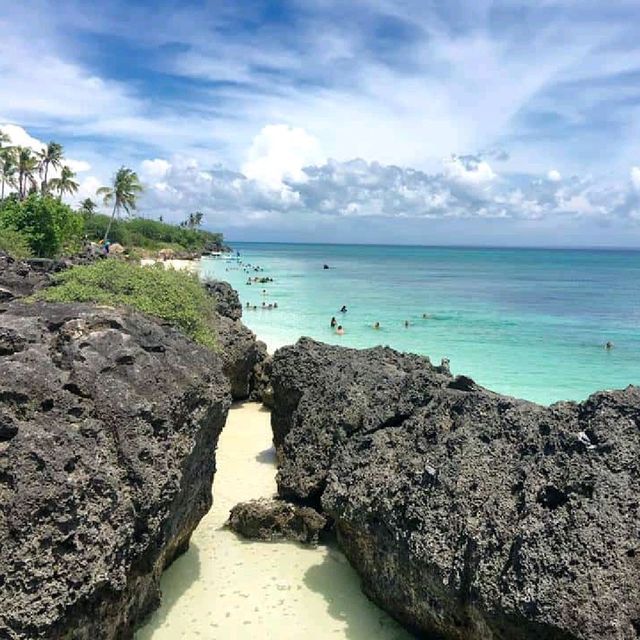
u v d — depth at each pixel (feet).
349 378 40.04
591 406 27.78
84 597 20.52
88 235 300.40
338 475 32.09
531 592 21.01
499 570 22.41
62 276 52.54
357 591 30.22
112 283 50.29
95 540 21.34
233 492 41.11
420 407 34.06
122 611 23.81
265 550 33.78
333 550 34.09
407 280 277.64
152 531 24.22
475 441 27.94
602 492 23.06
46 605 19.44
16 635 18.71
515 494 24.81
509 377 89.97
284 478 38.09
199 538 34.71
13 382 23.57
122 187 267.18
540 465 25.07
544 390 83.25
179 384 28.55
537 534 22.15
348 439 35.65
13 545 19.42
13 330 27.48
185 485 28.91
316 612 28.35
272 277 279.28
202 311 59.16
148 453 24.59
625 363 99.25
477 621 23.08
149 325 32.01
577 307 172.96
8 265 65.98
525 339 119.85
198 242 483.51
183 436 27.96
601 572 20.93
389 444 31.89
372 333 123.54
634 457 24.43
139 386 26.55
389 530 27.58
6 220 153.07
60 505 20.48
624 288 239.71
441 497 26.09
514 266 442.50
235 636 26.32
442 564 24.45
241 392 65.77
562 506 23.09
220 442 51.70
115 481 22.94
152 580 27.09
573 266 452.76
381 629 27.43
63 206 179.83
